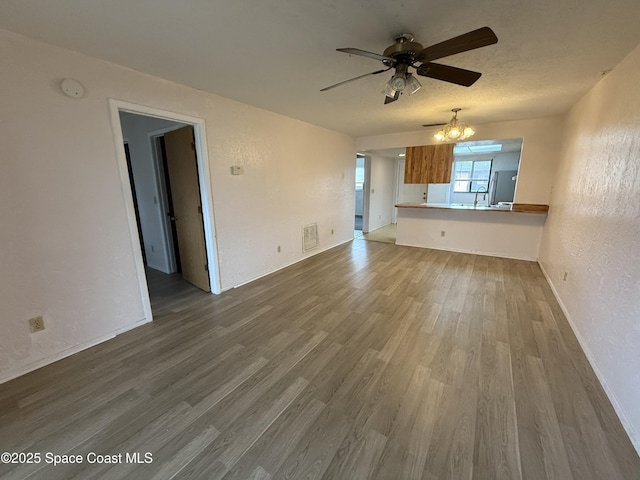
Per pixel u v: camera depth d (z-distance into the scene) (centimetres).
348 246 575
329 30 175
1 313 185
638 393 144
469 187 832
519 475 128
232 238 343
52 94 193
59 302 210
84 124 210
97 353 220
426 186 854
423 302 307
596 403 168
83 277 221
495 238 490
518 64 225
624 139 195
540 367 201
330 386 184
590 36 181
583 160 287
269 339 239
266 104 338
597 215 228
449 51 159
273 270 416
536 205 441
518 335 242
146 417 161
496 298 316
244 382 188
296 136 428
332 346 228
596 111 261
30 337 198
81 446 144
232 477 128
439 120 429
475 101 327
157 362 210
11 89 177
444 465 133
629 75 197
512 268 422
